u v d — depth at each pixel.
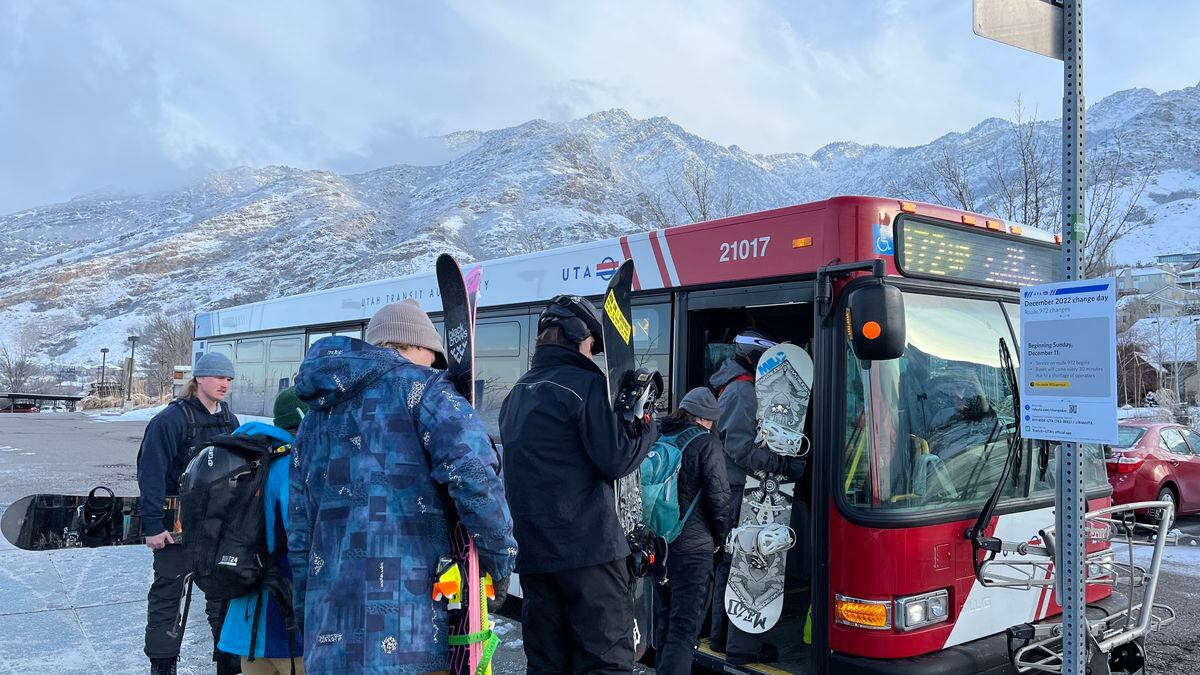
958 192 15.97
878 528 3.98
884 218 4.32
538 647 3.22
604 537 3.14
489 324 7.10
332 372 2.65
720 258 5.01
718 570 4.87
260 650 3.34
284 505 3.31
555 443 3.15
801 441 4.59
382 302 8.99
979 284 4.71
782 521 4.63
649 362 5.46
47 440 27.23
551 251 6.46
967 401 4.46
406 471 2.56
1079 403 2.97
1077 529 3.14
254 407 12.05
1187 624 6.62
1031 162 15.24
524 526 3.15
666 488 4.01
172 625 4.70
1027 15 3.27
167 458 4.66
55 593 7.13
